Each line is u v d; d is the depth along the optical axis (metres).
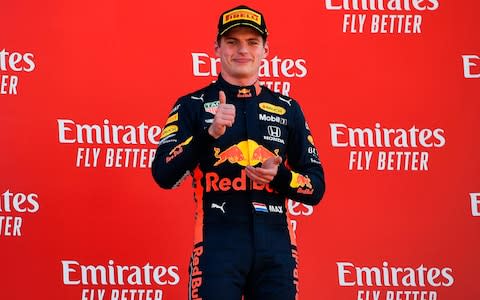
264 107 10.88
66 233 14.45
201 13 14.98
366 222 14.75
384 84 15.00
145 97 14.80
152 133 14.75
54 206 14.45
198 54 14.94
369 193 14.81
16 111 14.55
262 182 9.94
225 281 10.07
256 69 10.94
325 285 14.62
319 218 14.72
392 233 14.73
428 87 15.00
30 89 14.61
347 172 14.84
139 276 14.49
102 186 14.59
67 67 14.71
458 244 14.73
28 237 14.37
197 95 10.98
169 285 14.53
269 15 15.06
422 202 14.81
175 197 14.66
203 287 10.08
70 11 14.79
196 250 10.31
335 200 14.77
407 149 14.90
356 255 14.70
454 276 14.69
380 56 15.04
